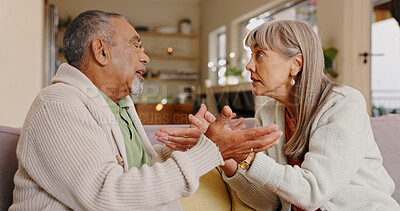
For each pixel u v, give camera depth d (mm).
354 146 951
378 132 1423
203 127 1008
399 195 1315
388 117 1515
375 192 1004
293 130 1149
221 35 7168
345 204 1008
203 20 7594
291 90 1089
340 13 3809
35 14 2965
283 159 1158
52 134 766
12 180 1003
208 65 7199
